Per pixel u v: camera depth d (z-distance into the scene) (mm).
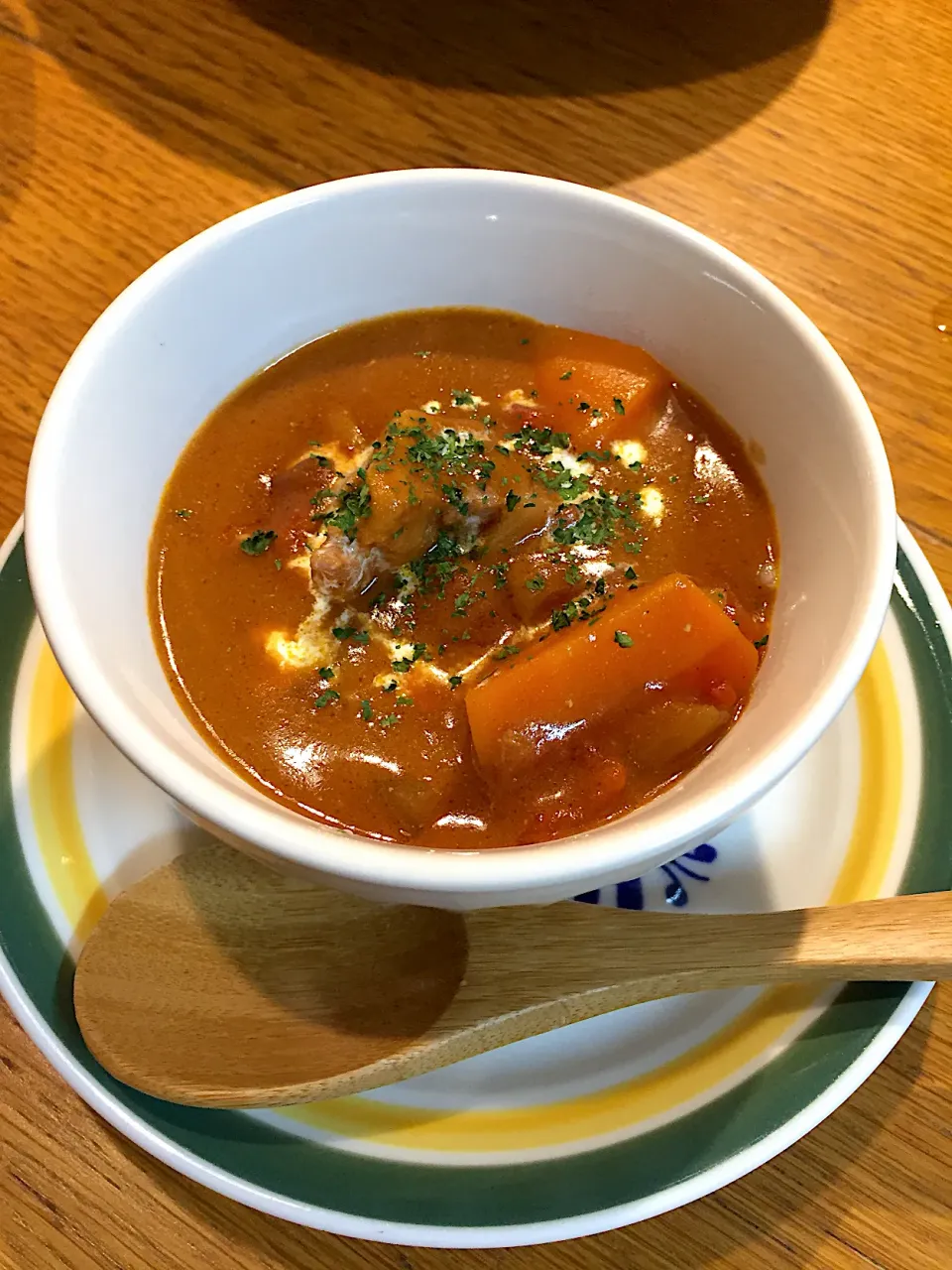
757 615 203
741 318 206
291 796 188
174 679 195
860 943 179
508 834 184
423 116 330
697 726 181
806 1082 172
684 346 222
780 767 146
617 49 350
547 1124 170
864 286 304
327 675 199
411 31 349
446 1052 171
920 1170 185
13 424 261
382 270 224
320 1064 169
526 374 237
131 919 183
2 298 283
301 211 206
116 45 337
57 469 168
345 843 140
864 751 205
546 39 351
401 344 236
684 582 190
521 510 211
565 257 221
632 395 225
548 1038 181
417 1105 172
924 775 201
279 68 337
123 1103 165
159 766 144
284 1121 168
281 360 227
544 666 186
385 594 210
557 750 186
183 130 321
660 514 216
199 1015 175
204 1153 163
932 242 314
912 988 179
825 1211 181
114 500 186
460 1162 166
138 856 191
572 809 182
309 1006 177
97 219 301
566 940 182
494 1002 176
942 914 181
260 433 224
